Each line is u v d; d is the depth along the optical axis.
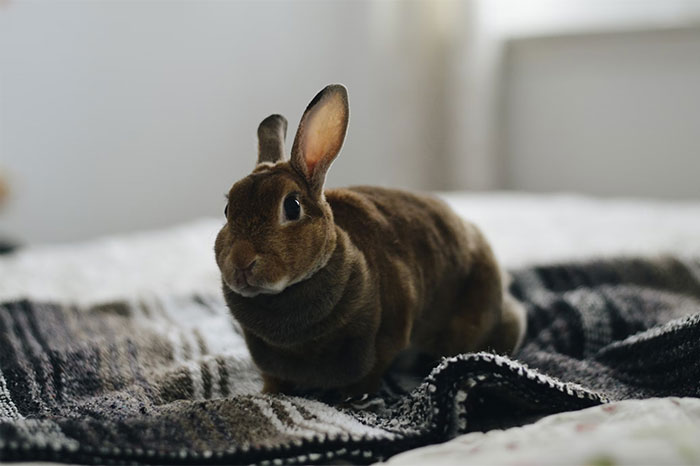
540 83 4.61
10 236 4.00
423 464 0.97
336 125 1.44
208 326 1.96
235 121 4.48
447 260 1.67
